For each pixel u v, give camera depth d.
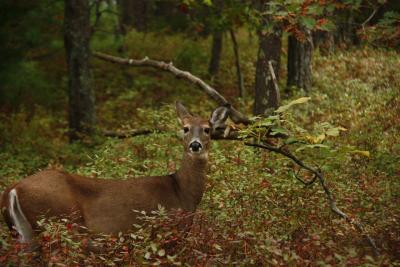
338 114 14.24
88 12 16.33
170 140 12.26
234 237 7.27
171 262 6.57
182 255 7.13
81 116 16.19
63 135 17.09
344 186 9.28
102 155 12.01
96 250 7.63
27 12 16.02
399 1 16.56
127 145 12.51
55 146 15.03
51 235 6.77
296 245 7.05
